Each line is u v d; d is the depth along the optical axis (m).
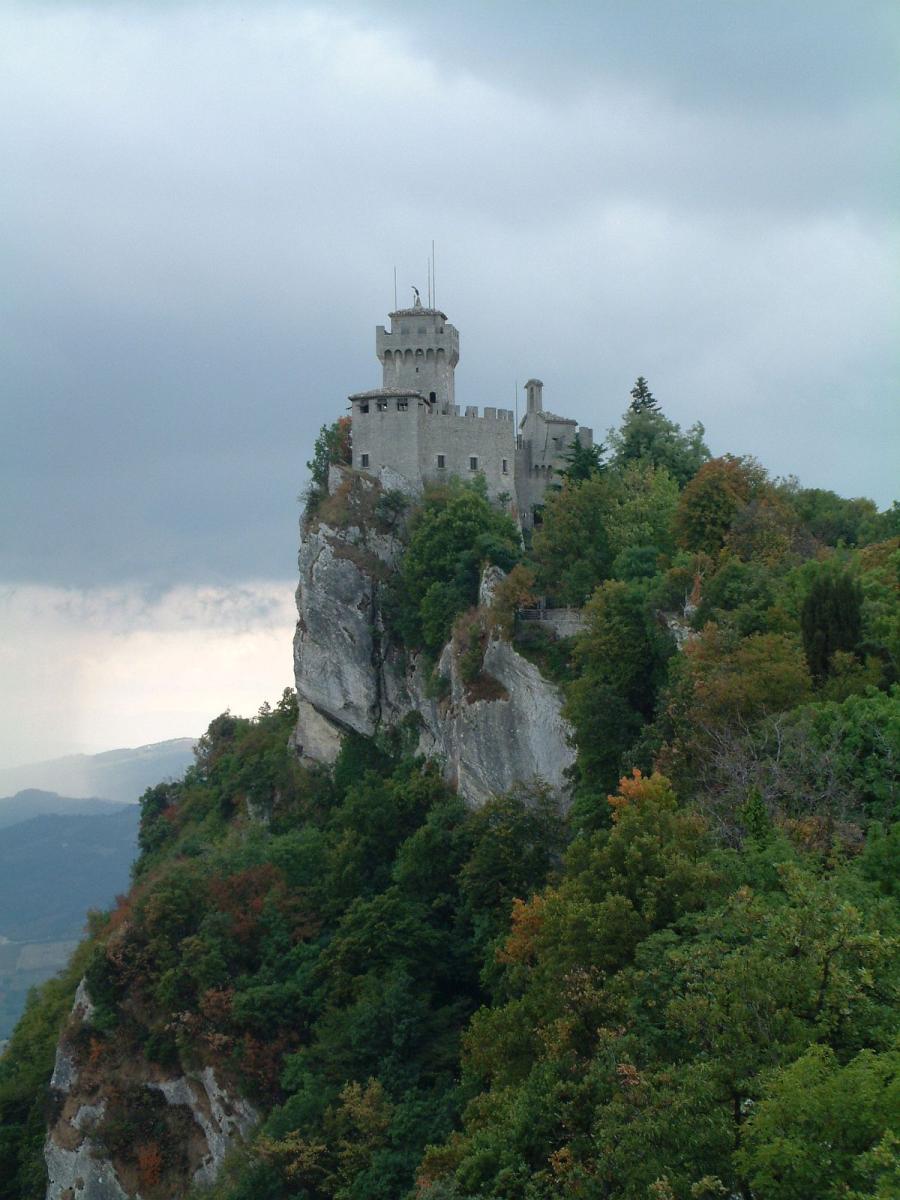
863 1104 30.88
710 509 99.00
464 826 89.31
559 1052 48.47
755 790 53.44
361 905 88.31
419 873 90.94
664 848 53.38
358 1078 76.81
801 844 50.75
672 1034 41.34
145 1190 86.56
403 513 127.12
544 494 127.62
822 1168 30.62
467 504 118.56
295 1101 76.12
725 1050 36.47
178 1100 89.31
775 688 66.06
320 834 106.75
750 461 106.44
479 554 114.75
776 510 97.81
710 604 83.12
